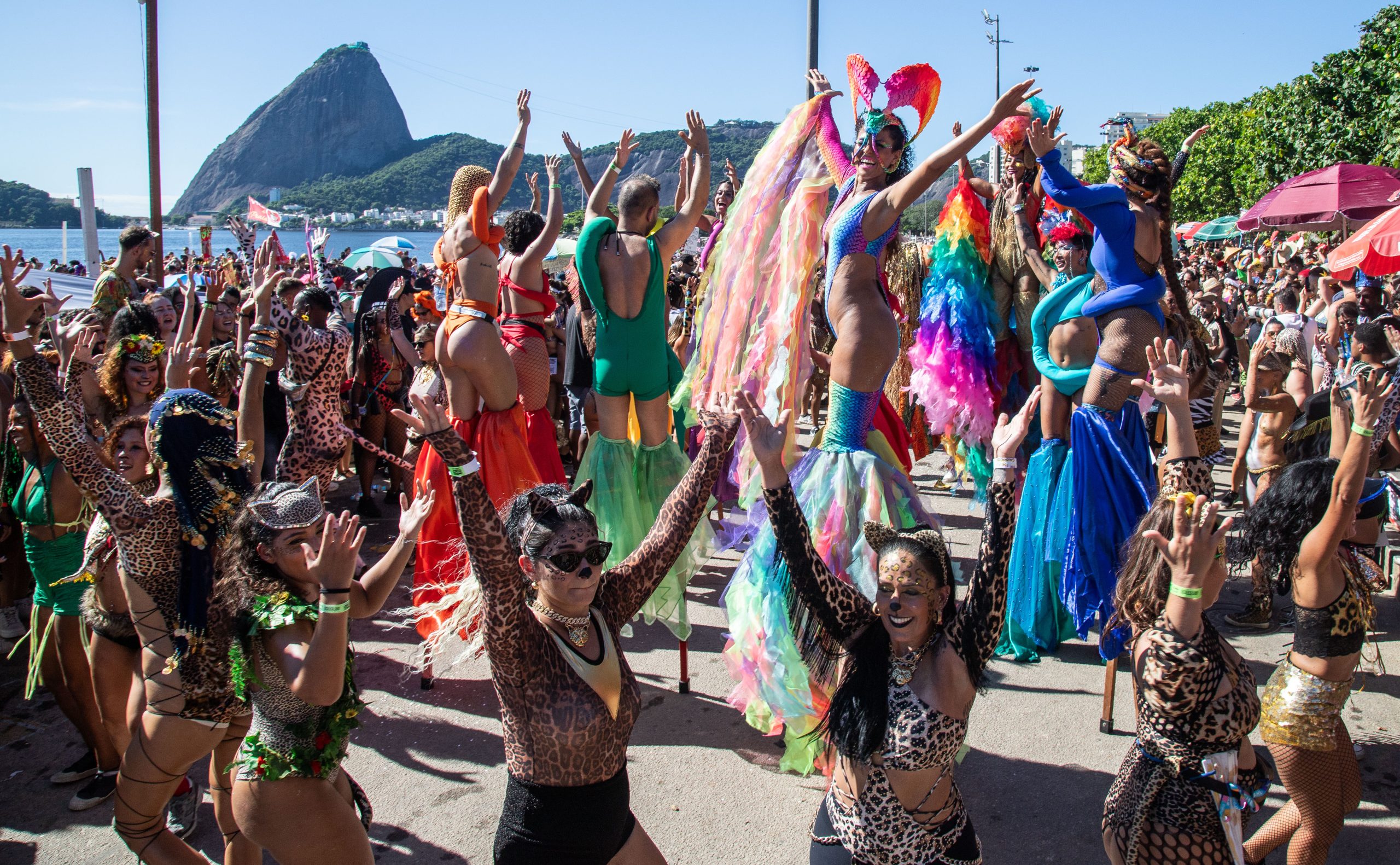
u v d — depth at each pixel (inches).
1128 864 109.1
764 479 113.9
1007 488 109.0
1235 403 528.1
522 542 101.6
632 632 225.9
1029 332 263.3
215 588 109.0
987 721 183.2
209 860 142.9
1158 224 188.1
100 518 141.4
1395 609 232.5
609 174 204.5
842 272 159.3
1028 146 240.2
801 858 141.6
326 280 401.4
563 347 372.8
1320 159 925.8
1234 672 106.7
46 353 196.9
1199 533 101.4
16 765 170.2
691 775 165.5
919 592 101.4
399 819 152.3
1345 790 126.4
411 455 307.9
